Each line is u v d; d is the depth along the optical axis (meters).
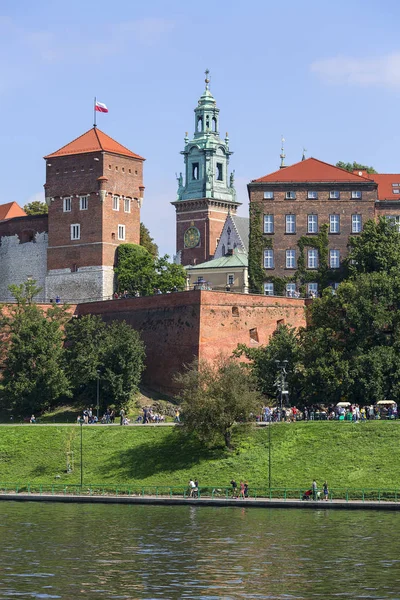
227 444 170.62
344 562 115.81
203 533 131.88
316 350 192.25
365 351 191.88
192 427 169.38
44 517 144.75
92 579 109.62
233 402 169.12
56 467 173.00
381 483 154.25
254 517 142.12
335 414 181.62
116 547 124.75
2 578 110.44
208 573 111.88
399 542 124.94
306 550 121.44
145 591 104.94
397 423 171.12
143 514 146.12
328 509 147.50
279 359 194.12
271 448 168.62
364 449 164.50
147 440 177.25
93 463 173.00
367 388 186.00
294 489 151.62
